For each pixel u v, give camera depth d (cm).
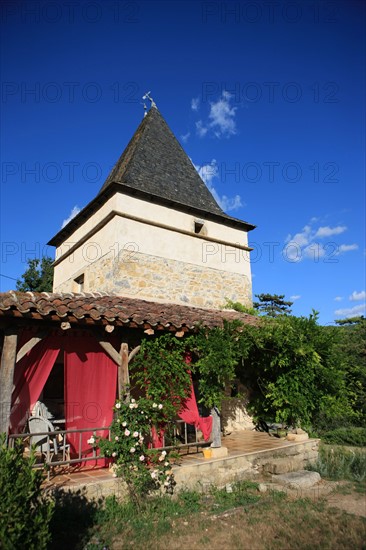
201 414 773
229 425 1013
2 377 520
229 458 686
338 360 911
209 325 746
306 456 831
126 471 535
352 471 748
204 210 1175
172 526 486
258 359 910
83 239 1134
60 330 611
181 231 1112
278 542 443
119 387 619
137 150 1211
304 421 878
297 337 840
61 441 662
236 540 446
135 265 985
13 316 529
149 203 1072
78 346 626
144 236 1030
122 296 915
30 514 348
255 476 704
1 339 600
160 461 604
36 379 578
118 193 1011
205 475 645
